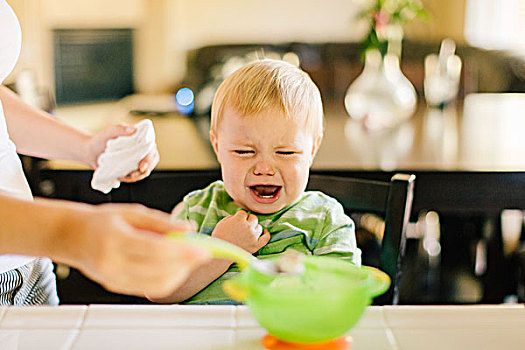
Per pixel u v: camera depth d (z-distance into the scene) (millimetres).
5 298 1013
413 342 738
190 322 775
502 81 3129
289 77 1130
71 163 1840
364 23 3713
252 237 1114
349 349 718
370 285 708
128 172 1113
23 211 564
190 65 3270
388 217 1207
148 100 3244
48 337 741
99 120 2812
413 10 2545
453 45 3139
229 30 3758
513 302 2342
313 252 1151
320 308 674
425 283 2457
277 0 3715
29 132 1170
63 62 3479
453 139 2199
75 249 550
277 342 722
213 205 1229
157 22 3676
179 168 1806
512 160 1910
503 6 3729
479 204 1832
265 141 1100
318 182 1361
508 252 2377
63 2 3463
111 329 761
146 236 562
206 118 2615
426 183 1820
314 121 1143
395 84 2508
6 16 1051
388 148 2066
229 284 711
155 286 547
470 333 760
